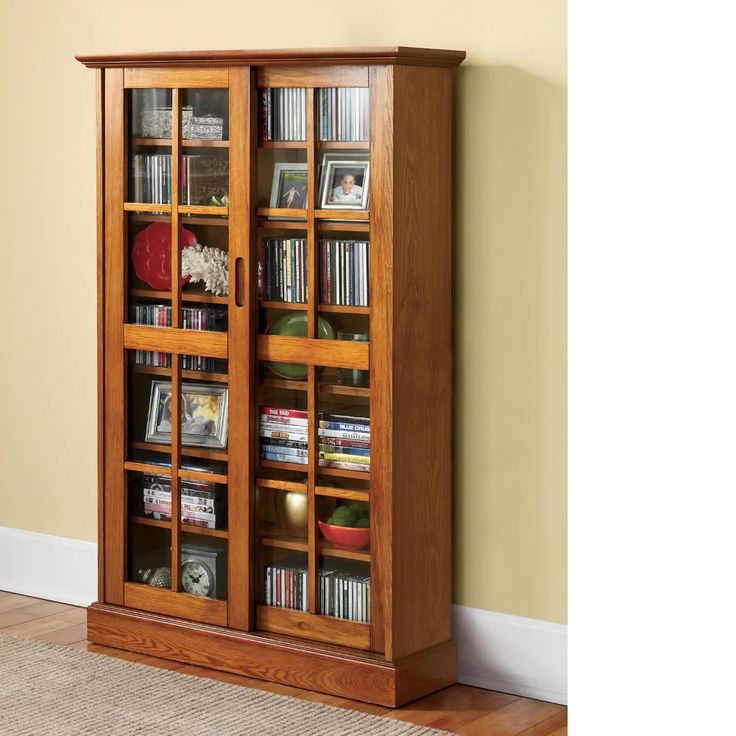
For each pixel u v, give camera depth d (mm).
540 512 3479
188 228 3637
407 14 3596
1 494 4625
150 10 4113
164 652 3760
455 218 3549
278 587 3592
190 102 3586
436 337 3467
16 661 3729
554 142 3367
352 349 3383
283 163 3463
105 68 3732
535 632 3502
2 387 4590
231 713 3309
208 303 3623
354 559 3438
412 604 3445
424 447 3453
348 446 3426
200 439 3676
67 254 4363
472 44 3479
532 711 3400
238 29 3936
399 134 3273
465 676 3631
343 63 3299
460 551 3627
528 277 3441
